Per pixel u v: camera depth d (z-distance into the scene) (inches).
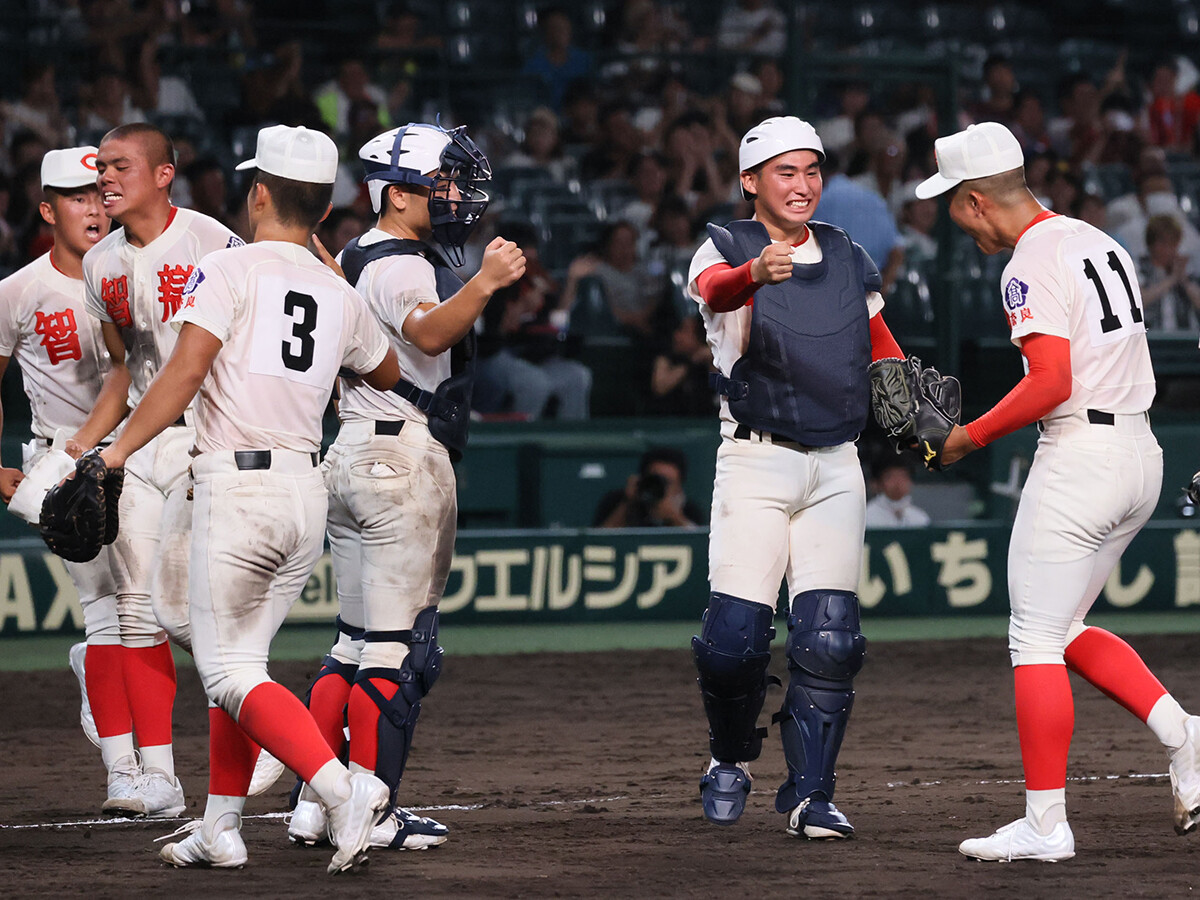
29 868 672.4
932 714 1168.8
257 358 641.6
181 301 765.3
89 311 783.7
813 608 739.4
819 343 728.3
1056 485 684.1
